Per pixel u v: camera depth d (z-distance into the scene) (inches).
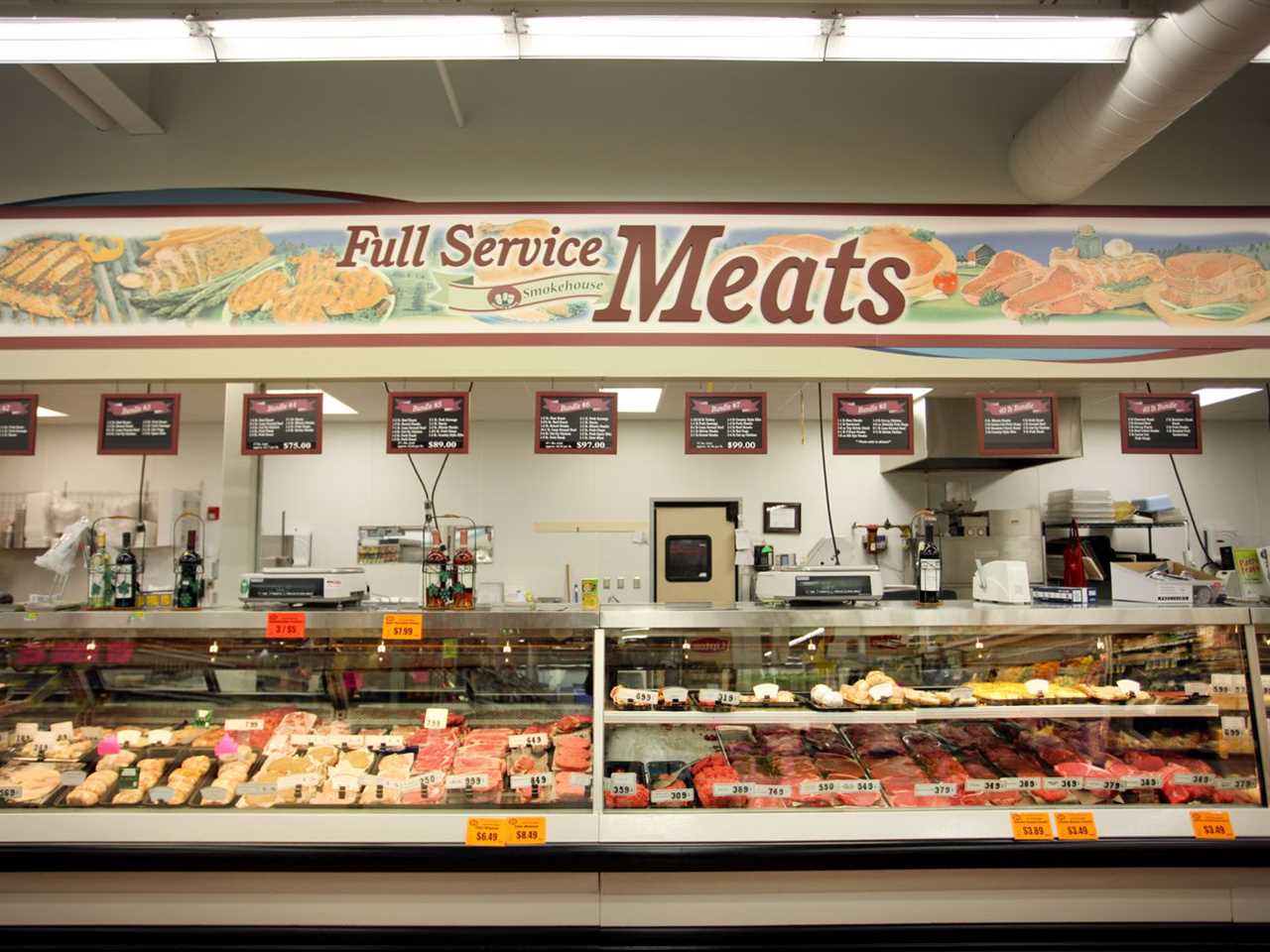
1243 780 103.7
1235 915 99.0
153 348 125.7
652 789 102.7
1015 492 268.5
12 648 109.3
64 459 275.0
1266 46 89.6
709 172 131.2
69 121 130.3
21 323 126.1
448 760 104.3
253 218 129.0
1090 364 127.4
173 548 268.7
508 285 128.2
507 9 92.7
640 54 99.5
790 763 106.6
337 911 97.0
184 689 111.4
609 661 109.0
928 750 109.3
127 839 96.3
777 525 271.4
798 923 97.9
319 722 111.0
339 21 93.7
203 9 92.7
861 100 132.7
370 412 253.6
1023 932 98.3
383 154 130.5
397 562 265.6
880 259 129.4
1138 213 130.3
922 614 107.4
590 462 274.7
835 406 128.3
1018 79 133.3
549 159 131.0
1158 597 111.2
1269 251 129.9
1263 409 248.8
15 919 96.8
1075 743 109.8
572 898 97.3
